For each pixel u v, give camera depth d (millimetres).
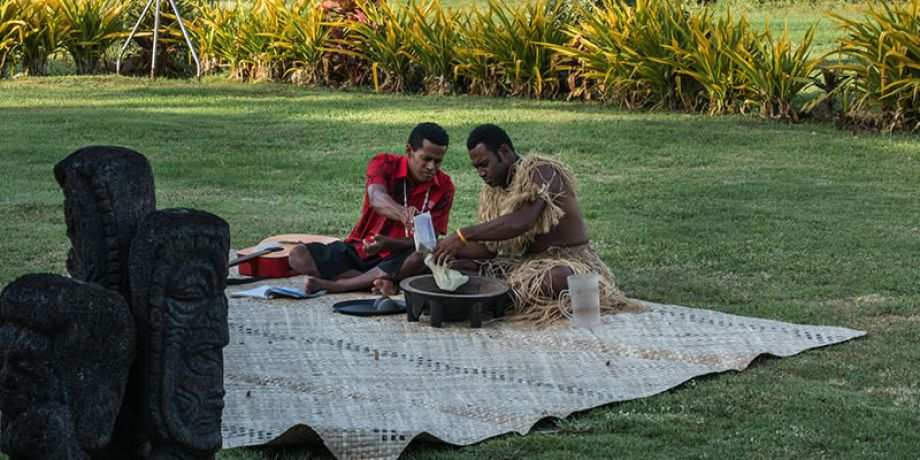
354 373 7906
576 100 22906
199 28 27266
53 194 14234
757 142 18000
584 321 8914
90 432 4953
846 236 12250
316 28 25469
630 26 22188
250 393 7422
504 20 23859
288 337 8648
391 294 9766
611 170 16156
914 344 8773
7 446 4973
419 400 7422
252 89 24797
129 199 5469
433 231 9391
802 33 31203
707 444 6832
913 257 11398
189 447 5270
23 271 10680
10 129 18766
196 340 5234
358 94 24094
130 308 5242
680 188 14805
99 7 27266
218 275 5277
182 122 19875
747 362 8227
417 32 24234
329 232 12539
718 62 20797
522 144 17812
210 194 14500
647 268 11070
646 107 21875
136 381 5355
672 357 8320
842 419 7203
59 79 25844
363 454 6551
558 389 7688
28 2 26406
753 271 10945
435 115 20641
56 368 4879
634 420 7203
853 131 19141
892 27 19281
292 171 15992
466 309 8977
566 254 9562
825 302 9938
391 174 10242
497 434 6934
